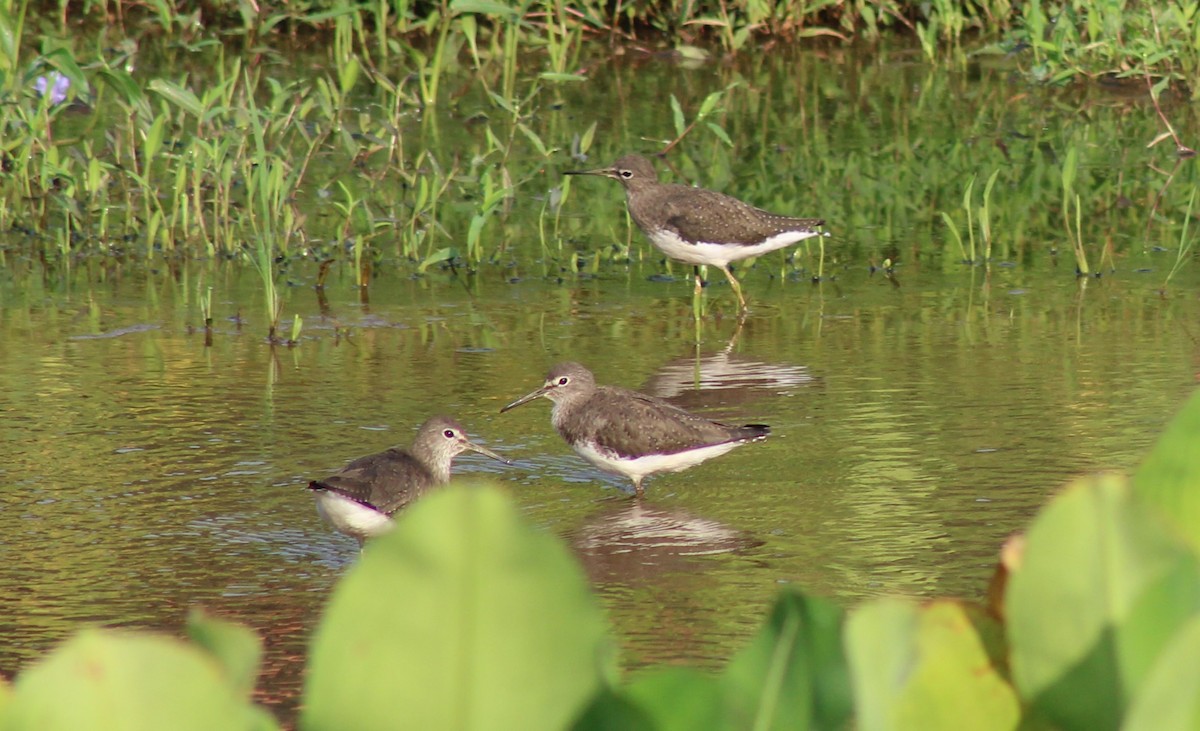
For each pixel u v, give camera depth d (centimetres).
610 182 2108
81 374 1349
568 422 1110
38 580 912
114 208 1855
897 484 1073
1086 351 1412
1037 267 1741
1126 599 272
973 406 1249
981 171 2119
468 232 1819
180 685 247
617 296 1658
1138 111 2438
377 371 1373
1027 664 278
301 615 870
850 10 2822
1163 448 306
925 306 1595
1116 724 273
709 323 1548
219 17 2766
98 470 1105
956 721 292
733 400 1281
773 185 2044
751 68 2684
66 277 1686
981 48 2770
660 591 898
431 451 1057
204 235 1783
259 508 1038
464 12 2458
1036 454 1125
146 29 2720
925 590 887
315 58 2650
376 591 248
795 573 922
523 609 249
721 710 266
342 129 1944
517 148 2212
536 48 2755
